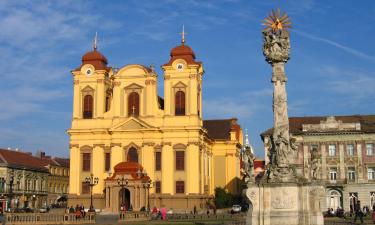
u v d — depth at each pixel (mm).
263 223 35719
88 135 89375
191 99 86562
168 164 85938
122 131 88062
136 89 89062
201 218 65688
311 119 93812
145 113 88250
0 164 107125
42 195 122688
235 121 111188
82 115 90500
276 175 36531
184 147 85688
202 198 86625
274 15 39781
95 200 87000
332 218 61312
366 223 47688
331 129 87625
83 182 88500
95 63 91375
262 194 36250
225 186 99938
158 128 86500
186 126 85625
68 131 89688
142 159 86938
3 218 44531
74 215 54938
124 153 87875
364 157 85750
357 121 91000
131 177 79188
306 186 35656
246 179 37562
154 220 60875
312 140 88125
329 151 87375
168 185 85438
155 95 88625
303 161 87438
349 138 86812
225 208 93125
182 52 88250
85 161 89000
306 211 35375
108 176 83812
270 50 39031
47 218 53344
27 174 116125
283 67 38969
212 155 100812
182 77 87312
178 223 52250
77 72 91125
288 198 35750
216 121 108188
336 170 86688
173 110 87125
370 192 84062
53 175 130125
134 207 78375
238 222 47625
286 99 38438
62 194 132875
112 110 89562
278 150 37188
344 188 84750
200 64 88938
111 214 56844
